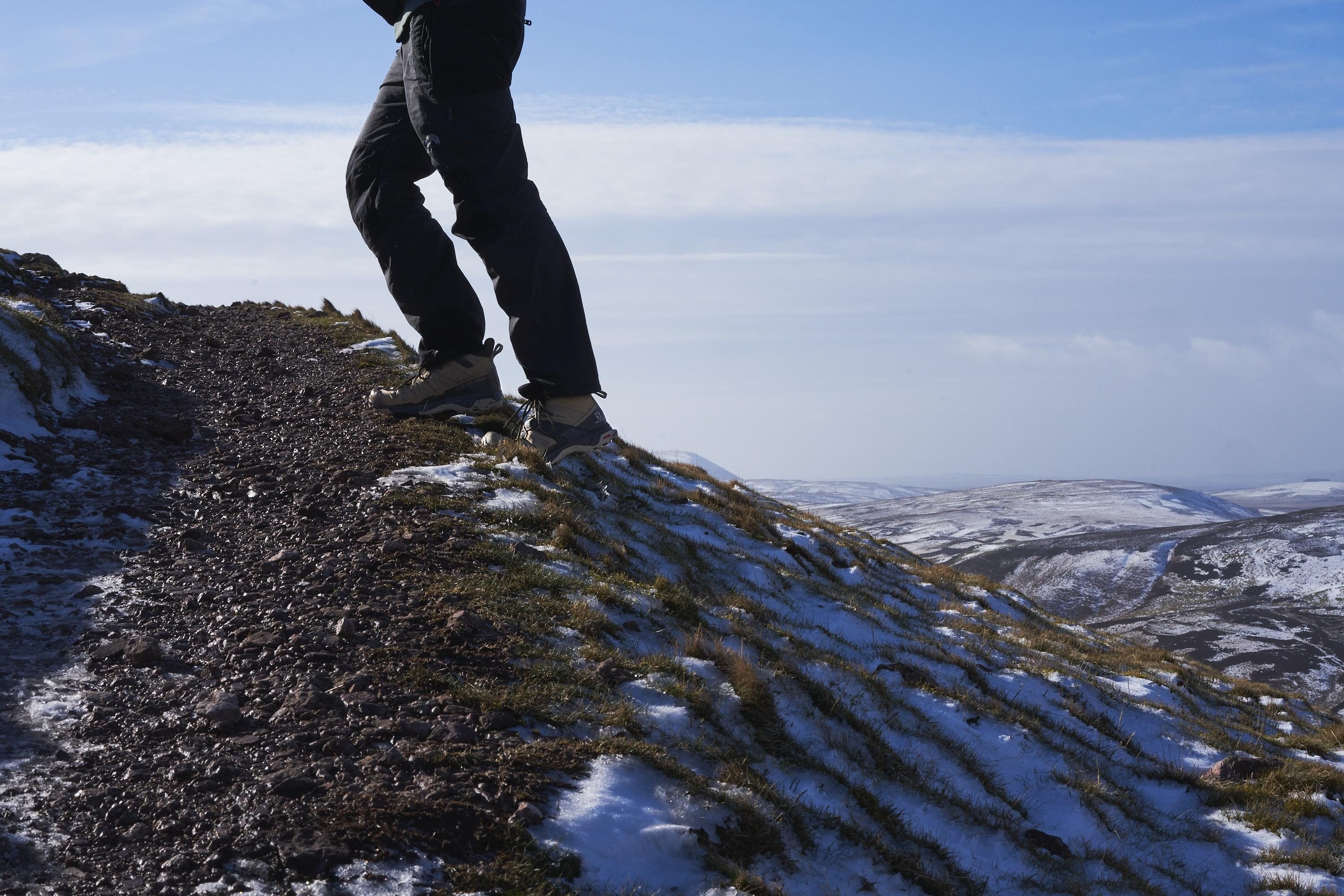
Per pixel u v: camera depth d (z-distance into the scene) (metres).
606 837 4.41
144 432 9.60
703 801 5.01
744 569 12.72
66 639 5.28
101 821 3.74
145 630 5.54
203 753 4.33
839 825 5.61
